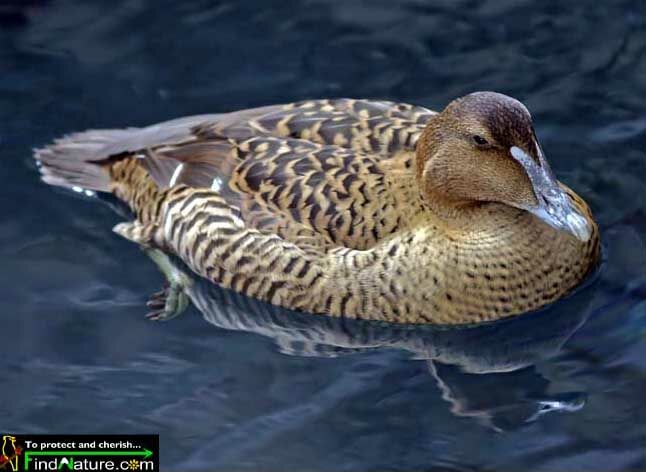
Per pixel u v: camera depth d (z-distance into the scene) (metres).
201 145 13.86
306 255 13.09
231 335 13.27
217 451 11.82
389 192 12.99
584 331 13.11
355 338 13.21
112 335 13.26
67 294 13.77
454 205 12.95
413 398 12.39
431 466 11.61
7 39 16.84
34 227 14.55
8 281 13.91
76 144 14.81
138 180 14.35
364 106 13.65
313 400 12.39
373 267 12.93
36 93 16.11
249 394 12.48
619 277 13.65
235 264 13.41
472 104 12.63
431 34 16.88
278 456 11.75
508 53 16.58
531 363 12.83
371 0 17.28
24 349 13.09
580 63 16.44
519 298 13.11
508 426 12.04
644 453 11.66
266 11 17.23
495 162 12.55
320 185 13.09
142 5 17.30
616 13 17.09
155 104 15.89
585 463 11.59
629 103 15.88
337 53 16.62
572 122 15.67
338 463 11.66
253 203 13.33
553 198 12.46
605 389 12.42
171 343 13.18
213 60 16.53
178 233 13.84
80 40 16.81
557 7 17.19
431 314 13.05
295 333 13.32
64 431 12.13
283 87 16.16
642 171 15.00
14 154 15.38
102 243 14.35
